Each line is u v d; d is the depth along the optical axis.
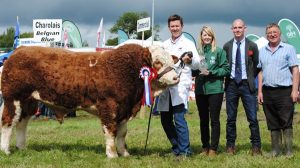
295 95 8.12
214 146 8.45
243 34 8.49
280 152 8.62
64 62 8.20
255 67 8.53
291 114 8.29
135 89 8.05
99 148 9.43
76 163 7.68
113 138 8.04
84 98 8.10
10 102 8.45
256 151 8.54
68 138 11.34
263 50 8.38
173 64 7.84
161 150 9.27
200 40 8.54
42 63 8.23
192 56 7.98
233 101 8.61
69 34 24.98
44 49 8.41
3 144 8.51
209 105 8.43
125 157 8.15
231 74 8.53
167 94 8.18
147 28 15.88
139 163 7.62
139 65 7.87
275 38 8.18
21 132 8.88
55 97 8.24
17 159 7.98
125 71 7.86
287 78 8.20
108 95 7.93
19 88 8.34
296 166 7.40
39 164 7.61
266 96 8.41
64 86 8.10
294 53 8.16
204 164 7.56
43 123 16.98
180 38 8.33
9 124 8.48
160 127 14.41
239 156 8.30
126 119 8.20
